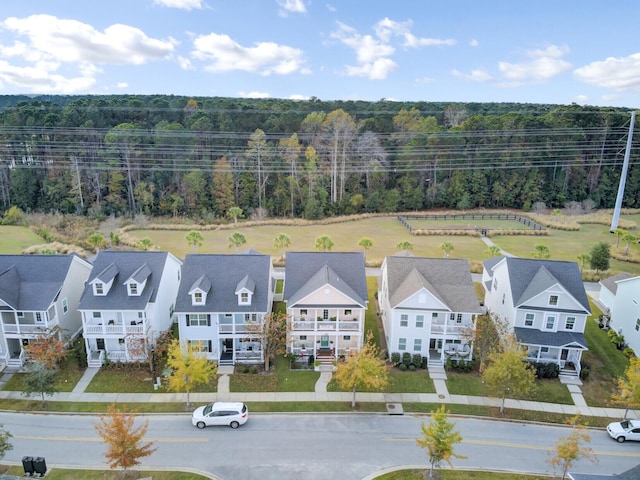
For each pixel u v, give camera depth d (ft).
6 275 124.47
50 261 132.26
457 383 118.52
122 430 81.56
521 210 329.11
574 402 112.57
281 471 87.86
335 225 277.64
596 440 99.71
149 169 298.15
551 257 217.15
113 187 292.20
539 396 114.21
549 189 339.98
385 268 142.51
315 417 104.63
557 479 87.51
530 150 337.11
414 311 122.42
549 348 126.41
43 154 301.02
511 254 221.25
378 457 92.32
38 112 314.76
